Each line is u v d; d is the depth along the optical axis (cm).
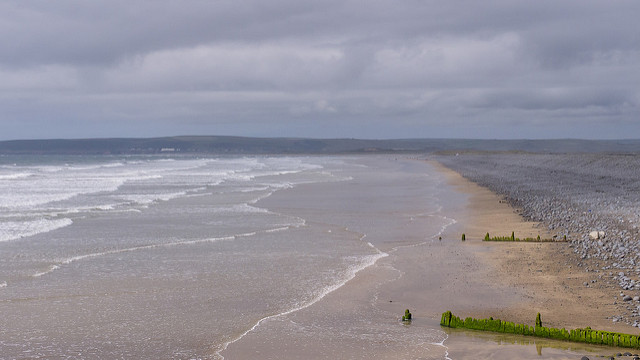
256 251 2169
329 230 2684
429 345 1155
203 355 1118
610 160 6450
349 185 5531
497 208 3359
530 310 1370
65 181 6188
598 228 2392
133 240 2416
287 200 4088
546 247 2097
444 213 3244
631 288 1515
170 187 5384
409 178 6562
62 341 1195
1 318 1341
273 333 1243
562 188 4359
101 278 1739
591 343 1148
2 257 2039
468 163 10188
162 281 1703
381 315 1371
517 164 8344
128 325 1298
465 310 1395
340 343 1174
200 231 2669
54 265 1914
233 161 15850
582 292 1502
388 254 2091
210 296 1541
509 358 1071
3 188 5162
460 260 1944
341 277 1745
